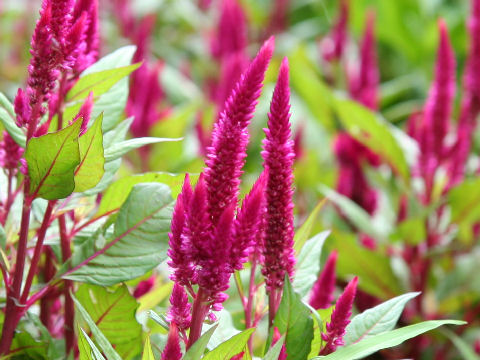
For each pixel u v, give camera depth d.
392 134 1.26
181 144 1.54
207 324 0.84
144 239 0.85
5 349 0.84
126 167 1.30
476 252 1.36
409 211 1.30
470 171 1.51
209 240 0.76
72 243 0.92
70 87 0.88
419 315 1.29
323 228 1.25
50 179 0.81
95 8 0.89
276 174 0.80
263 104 1.77
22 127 0.82
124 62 0.91
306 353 0.80
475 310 1.32
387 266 1.25
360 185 1.43
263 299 0.87
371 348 0.76
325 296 0.91
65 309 0.90
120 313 0.87
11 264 0.88
